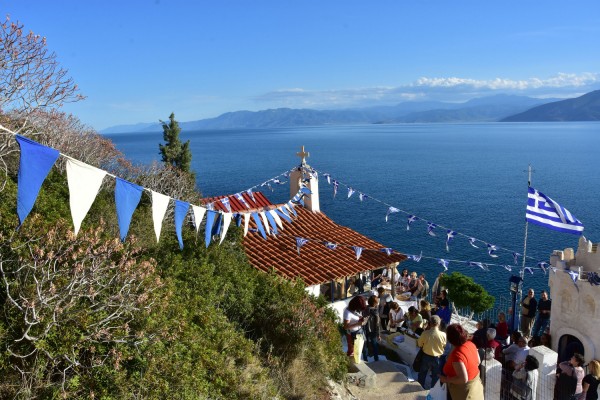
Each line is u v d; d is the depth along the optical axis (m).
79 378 6.62
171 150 33.97
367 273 20.39
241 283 12.19
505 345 13.75
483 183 86.00
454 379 7.24
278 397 8.82
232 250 14.94
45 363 6.53
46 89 10.93
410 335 13.90
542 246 44.25
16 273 7.16
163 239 12.66
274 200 65.62
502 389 10.30
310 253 19.02
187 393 7.22
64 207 11.35
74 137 16.73
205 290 11.02
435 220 54.94
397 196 72.06
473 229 50.56
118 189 6.36
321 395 9.91
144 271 8.62
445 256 40.84
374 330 12.88
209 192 77.44
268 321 11.14
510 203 65.69
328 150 182.25
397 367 12.97
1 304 7.04
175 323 8.41
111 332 7.34
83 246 7.95
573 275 14.09
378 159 138.50
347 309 12.32
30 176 5.15
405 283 20.22
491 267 38.06
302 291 13.56
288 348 10.60
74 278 6.80
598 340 13.89
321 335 11.64
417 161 130.62
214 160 144.25
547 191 76.00
